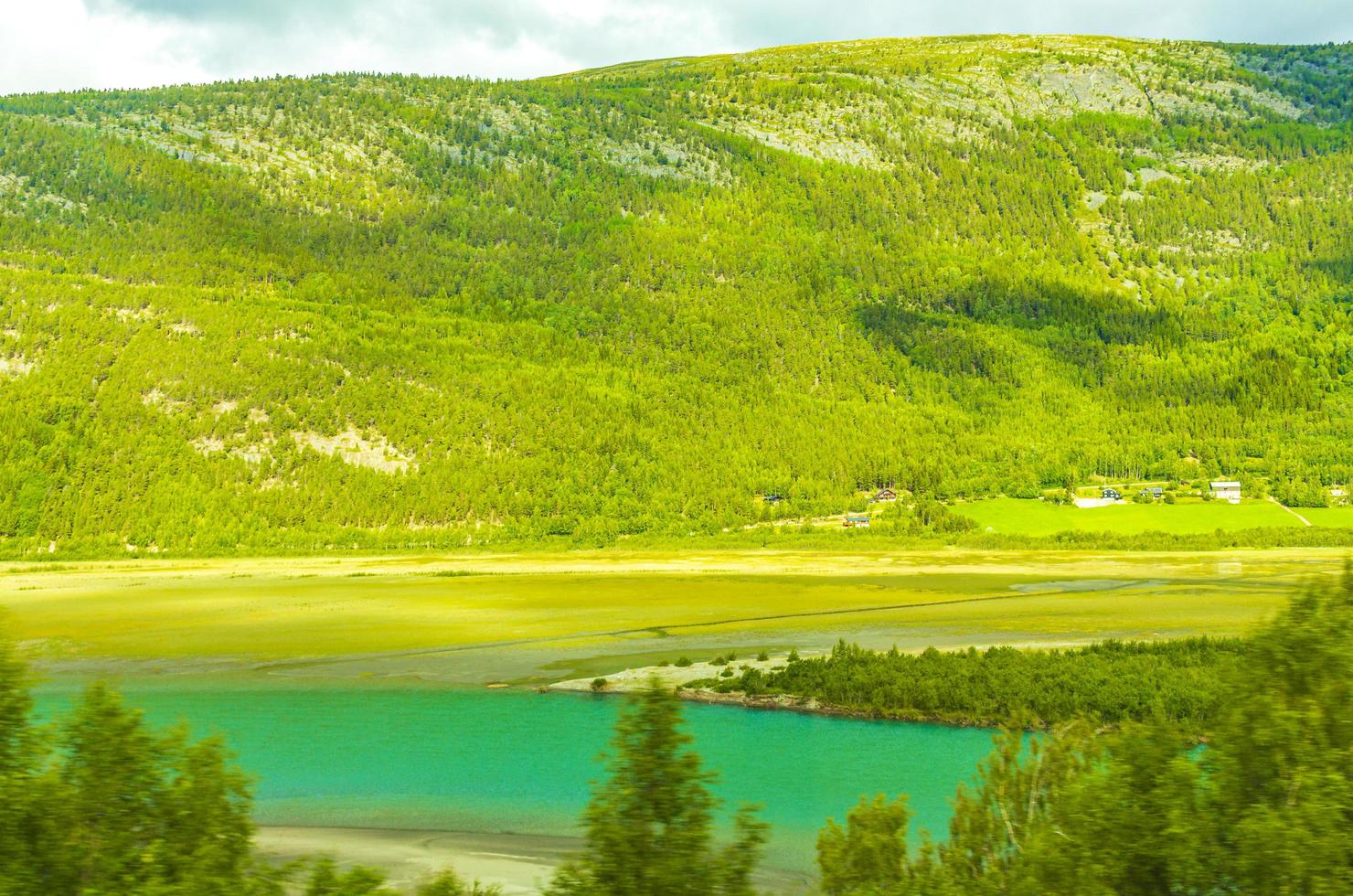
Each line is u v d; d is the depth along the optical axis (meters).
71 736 14.98
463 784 38.69
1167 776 15.08
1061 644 69.12
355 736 46.53
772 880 27.58
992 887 16.00
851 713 48.75
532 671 62.94
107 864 14.12
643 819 14.55
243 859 15.20
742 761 40.78
